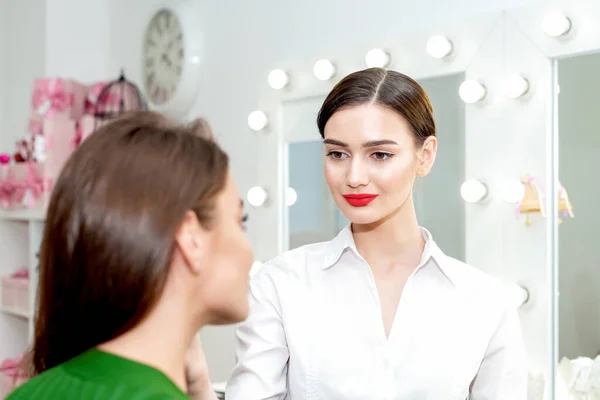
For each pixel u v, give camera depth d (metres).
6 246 2.46
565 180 1.19
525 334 1.24
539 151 1.22
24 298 2.28
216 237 0.53
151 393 0.45
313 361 0.91
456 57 1.33
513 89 1.23
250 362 0.92
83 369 0.48
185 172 0.49
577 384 1.17
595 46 1.14
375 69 0.90
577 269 1.18
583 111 1.17
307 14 1.67
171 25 2.10
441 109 1.37
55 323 0.49
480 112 1.30
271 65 1.69
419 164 0.91
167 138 0.51
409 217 0.94
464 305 0.92
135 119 0.52
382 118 0.85
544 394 1.21
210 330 1.87
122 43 2.37
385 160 0.87
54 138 2.18
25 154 2.27
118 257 0.46
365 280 0.94
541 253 1.22
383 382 0.89
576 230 1.18
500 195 1.27
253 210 1.76
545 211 1.21
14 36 2.63
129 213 0.47
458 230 1.34
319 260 0.97
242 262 0.55
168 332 0.50
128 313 0.48
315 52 1.60
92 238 0.47
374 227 0.94
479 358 0.91
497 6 1.28
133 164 0.48
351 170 0.86
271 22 1.77
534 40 1.22
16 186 2.24
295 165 1.64
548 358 1.21
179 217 0.48
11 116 2.66
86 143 0.50
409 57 1.41
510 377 0.91
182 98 2.04
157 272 0.47
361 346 0.91
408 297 0.92
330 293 0.94
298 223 1.63
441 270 0.93
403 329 0.90
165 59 2.12
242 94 1.85
